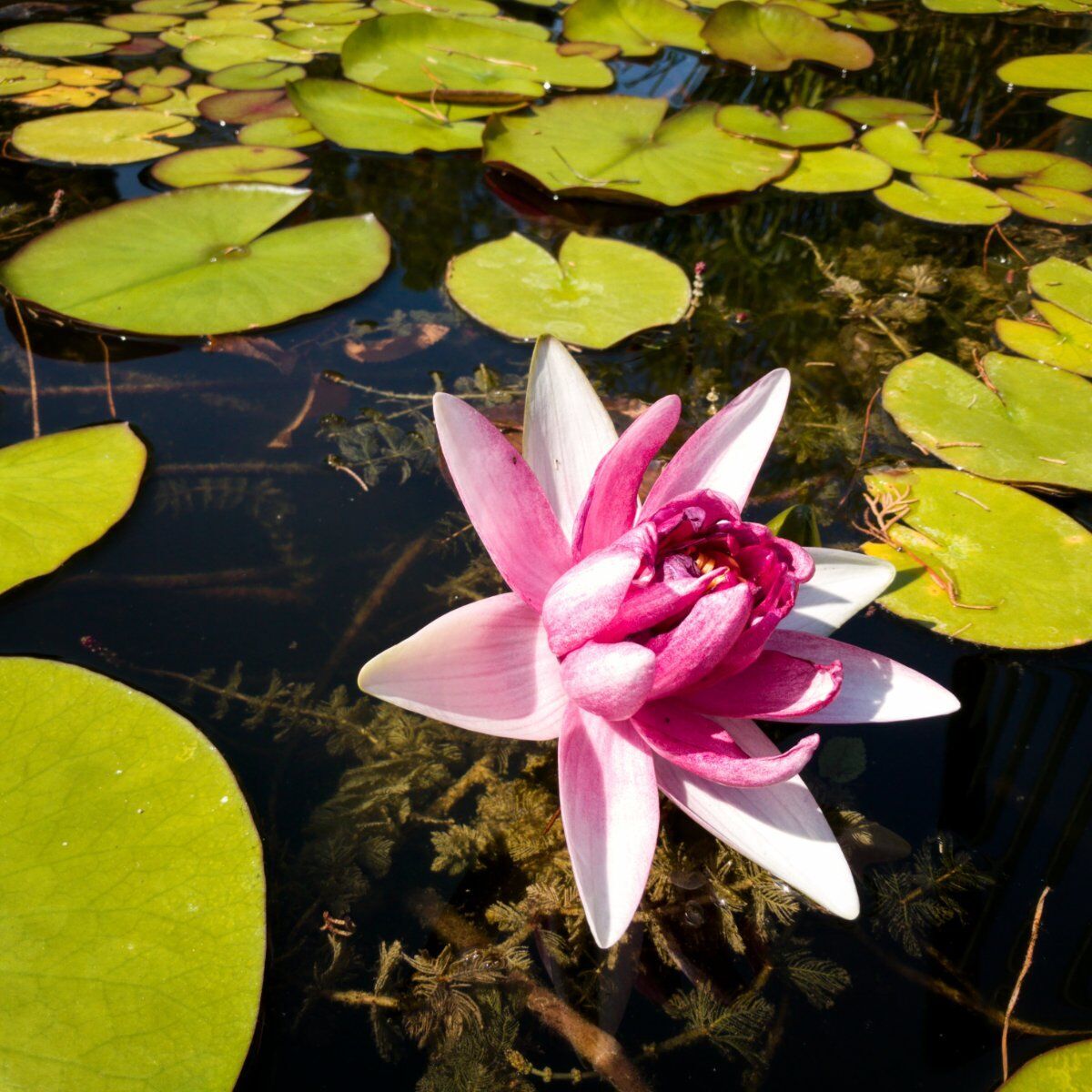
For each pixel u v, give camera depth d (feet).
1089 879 1.24
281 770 1.27
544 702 1.22
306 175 1.92
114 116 2.09
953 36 2.80
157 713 1.22
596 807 1.17
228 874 1.12
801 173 2.04
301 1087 1.06
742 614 1.13
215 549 1.41
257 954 1.06
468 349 1.65
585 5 2.50
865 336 1.76
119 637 1.33
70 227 1.71
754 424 1.32
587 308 1.69
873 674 1.25
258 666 1.32
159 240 1.72
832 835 1.18
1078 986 1.18
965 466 1.53
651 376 1.66
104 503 1.39
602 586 1.17
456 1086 1.08
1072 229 1.99
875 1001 1.18
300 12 2.58
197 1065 0.96
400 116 2.07
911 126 2.25
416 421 1.56
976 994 1.18
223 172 1.90
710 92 2.36
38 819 1.15
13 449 1.42
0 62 2.31
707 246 1.92
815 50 2.51
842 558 1.30
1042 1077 1.05
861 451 1.58
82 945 1.03
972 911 1.22
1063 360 1.69
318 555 1.41
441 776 1.29
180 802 1.17
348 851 1.23
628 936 1.21
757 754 1.23
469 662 1.20
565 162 1.95
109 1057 0.95
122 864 1.11
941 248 1.95
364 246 1.77
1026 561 1.43
